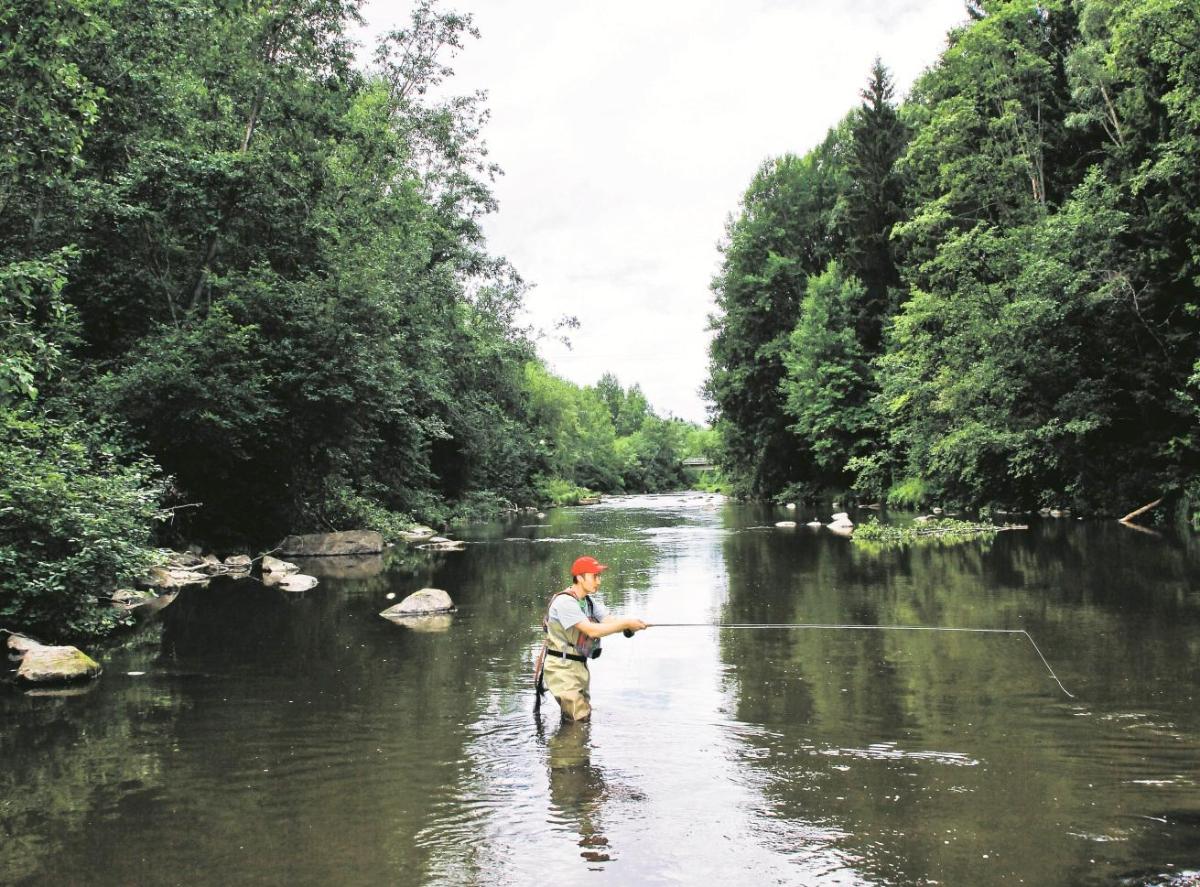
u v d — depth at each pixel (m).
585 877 3.52
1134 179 20.84
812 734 5.52
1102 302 22.45
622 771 4.86
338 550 19.41
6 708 6.38
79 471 11.73
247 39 19.55
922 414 28.59
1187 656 7.47
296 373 17.98
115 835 4.04
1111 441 23.94
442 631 9.52
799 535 23.11
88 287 17.20
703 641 8.68
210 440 16.36
